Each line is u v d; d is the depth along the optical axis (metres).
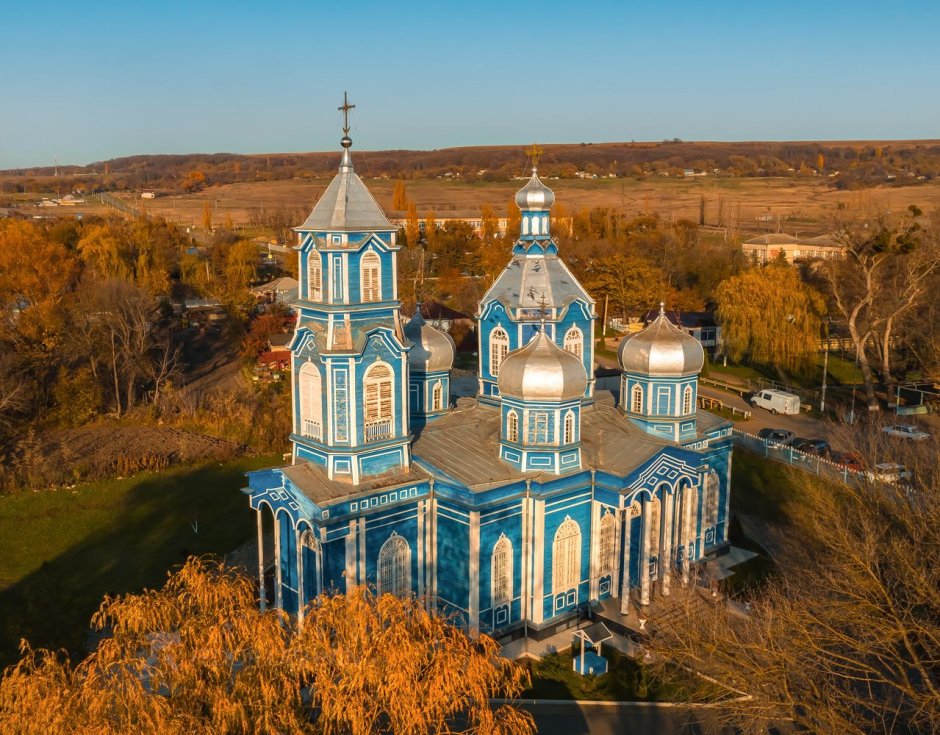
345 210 40.97
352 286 40.84
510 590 43.22
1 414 79.12
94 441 78.06
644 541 45.31
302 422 43.28
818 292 106.00
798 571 44.44
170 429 82.31
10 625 40.28
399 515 41.66
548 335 48.69
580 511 44.59
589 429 48.97
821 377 101.25
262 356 103.31
